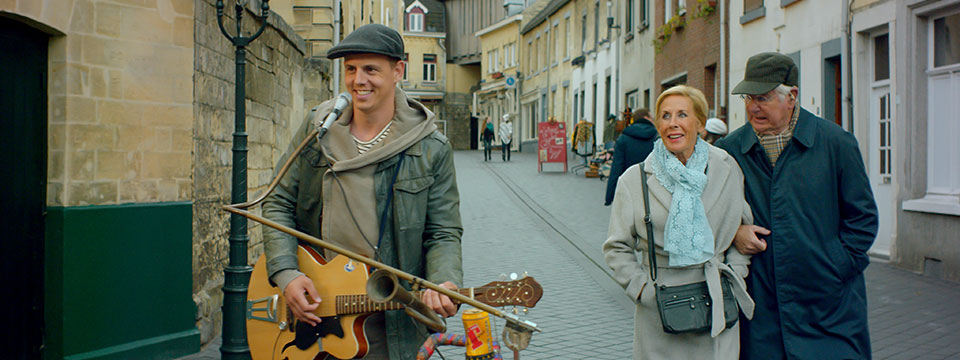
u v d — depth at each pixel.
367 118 3.11
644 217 3.56
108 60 5.87
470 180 23.44
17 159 5.42
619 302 8.02
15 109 5.39
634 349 3.67
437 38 59.88
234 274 5.71
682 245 3.45
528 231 13.45
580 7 37.44
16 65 5.40
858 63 11.08
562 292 8.52
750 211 3.68
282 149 10.22
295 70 11.05
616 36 29.58
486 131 34.59
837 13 11.70
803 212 3.63
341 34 19.36
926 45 9.71
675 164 3.52
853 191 3.64
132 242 5.98
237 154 5.65
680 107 3.52
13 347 5.43
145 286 6.07
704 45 18.59
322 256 3.15
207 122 6.88
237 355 5.67
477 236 12.94
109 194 5.89
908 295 8.20
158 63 6.18
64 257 5.62
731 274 3.53
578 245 11.88
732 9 16.19
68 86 5.62
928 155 9.70
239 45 5.63
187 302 6.35
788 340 3.58
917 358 6.00
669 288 3.48
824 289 3.59
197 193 6.62
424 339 3.19
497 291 2.92
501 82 53.59
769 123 3.70
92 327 5.77
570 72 39.47
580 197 18.48
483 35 57.19
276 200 3.18
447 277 3.00
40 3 5.32
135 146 6.04
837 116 12.23
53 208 5.62
